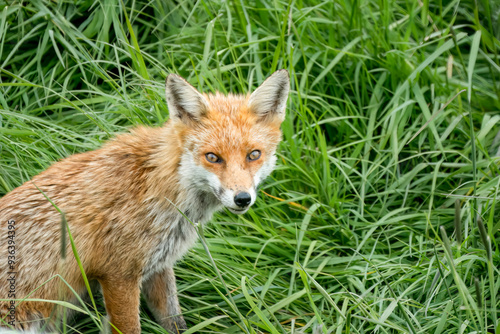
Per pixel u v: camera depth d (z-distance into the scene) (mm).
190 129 6766
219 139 6602
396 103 9570
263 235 8555
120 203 6707
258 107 7035
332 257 8352
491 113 9859
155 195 6734
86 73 10203
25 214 6562
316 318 6973
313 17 10734
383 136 9516
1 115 8797
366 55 10367
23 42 10266
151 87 8898
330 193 8969
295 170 9195
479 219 5594
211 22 9484
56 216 6570
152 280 7426
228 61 10438
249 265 8086
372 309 7031
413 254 8211
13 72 10117
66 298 6824
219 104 7094
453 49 10680
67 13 10273
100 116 9375
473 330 6855
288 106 9383
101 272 6766
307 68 9805
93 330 7156
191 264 8164
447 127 9555
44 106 9453
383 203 9148
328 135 10414
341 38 10672
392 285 7801
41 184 6762
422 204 9109
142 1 10695
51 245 6535
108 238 6672
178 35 10516
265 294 7828
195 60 10273
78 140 9227
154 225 6750
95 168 6879
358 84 10461
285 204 9148
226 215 9078
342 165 9523
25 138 8672
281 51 10273
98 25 10227
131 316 6816
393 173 9188
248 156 6750
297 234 8500
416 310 7586
